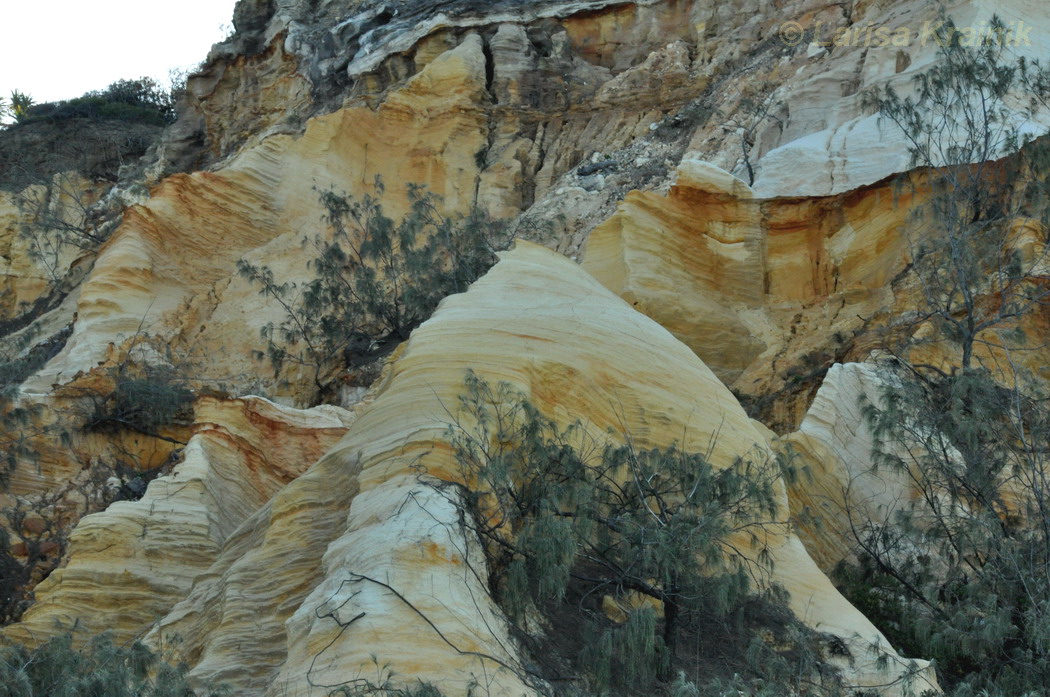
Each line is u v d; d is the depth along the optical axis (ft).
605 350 63.82
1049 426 70.74
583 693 47.55
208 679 52.26
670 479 57.00
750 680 52.34
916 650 61.98
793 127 110.32
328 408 86.89
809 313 93.61
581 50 139.95
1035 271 81.00
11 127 207.82
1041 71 89.25
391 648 45.65
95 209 165.37
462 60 134.41
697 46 134.72
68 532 90.89
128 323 111.55
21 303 154.92
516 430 56.59
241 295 116.16
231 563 60.75
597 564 55.36
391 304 108.58
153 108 228.63
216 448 82.12
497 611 49.08
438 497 51.26
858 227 95.40
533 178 129.29
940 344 80.23
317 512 56.85
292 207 123.65
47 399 102.01
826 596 58.85
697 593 53.42
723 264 96.94
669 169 117.70
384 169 129.49
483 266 103.09
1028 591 60.13
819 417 73.31
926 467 68.33
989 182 88.99
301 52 160.35
